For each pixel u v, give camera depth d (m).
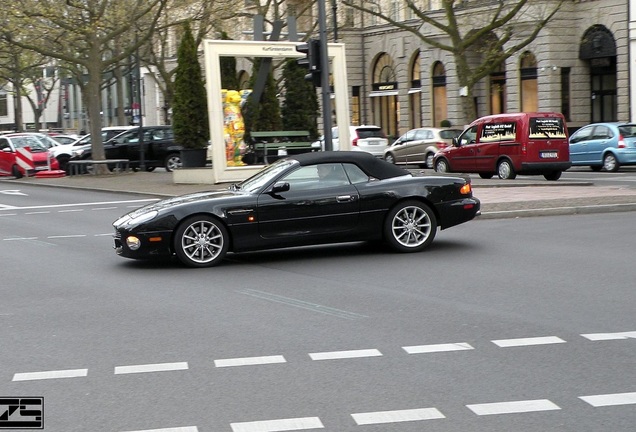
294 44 29.95
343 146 31.08
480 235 16.22
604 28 46.09
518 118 29.06
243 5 45.78
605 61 47.00
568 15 47.22
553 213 19.19
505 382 7.08
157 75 75.56
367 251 14.69
